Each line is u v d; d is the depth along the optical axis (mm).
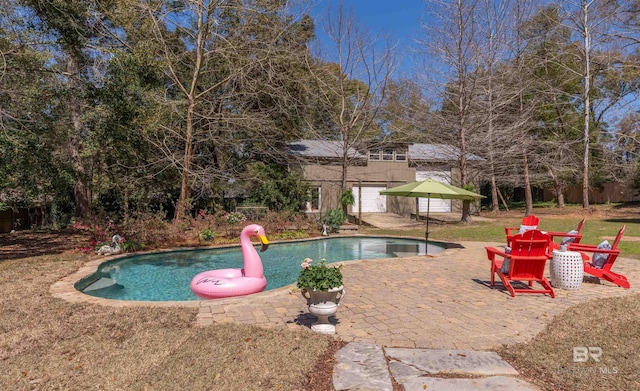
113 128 11977
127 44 15312
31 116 11039
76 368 3455
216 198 22844
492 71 21406
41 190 12188
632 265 8445
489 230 17094
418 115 23250
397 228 19672
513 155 23109
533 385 3113
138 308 5312
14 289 6523
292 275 9367
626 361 3508
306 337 4148
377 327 4535
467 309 5312
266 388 3088
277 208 21875
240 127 21344
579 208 26781
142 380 3232
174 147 20531
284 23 20406
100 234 11766
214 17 18078
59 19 10695
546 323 4664
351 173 25016
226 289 6637
